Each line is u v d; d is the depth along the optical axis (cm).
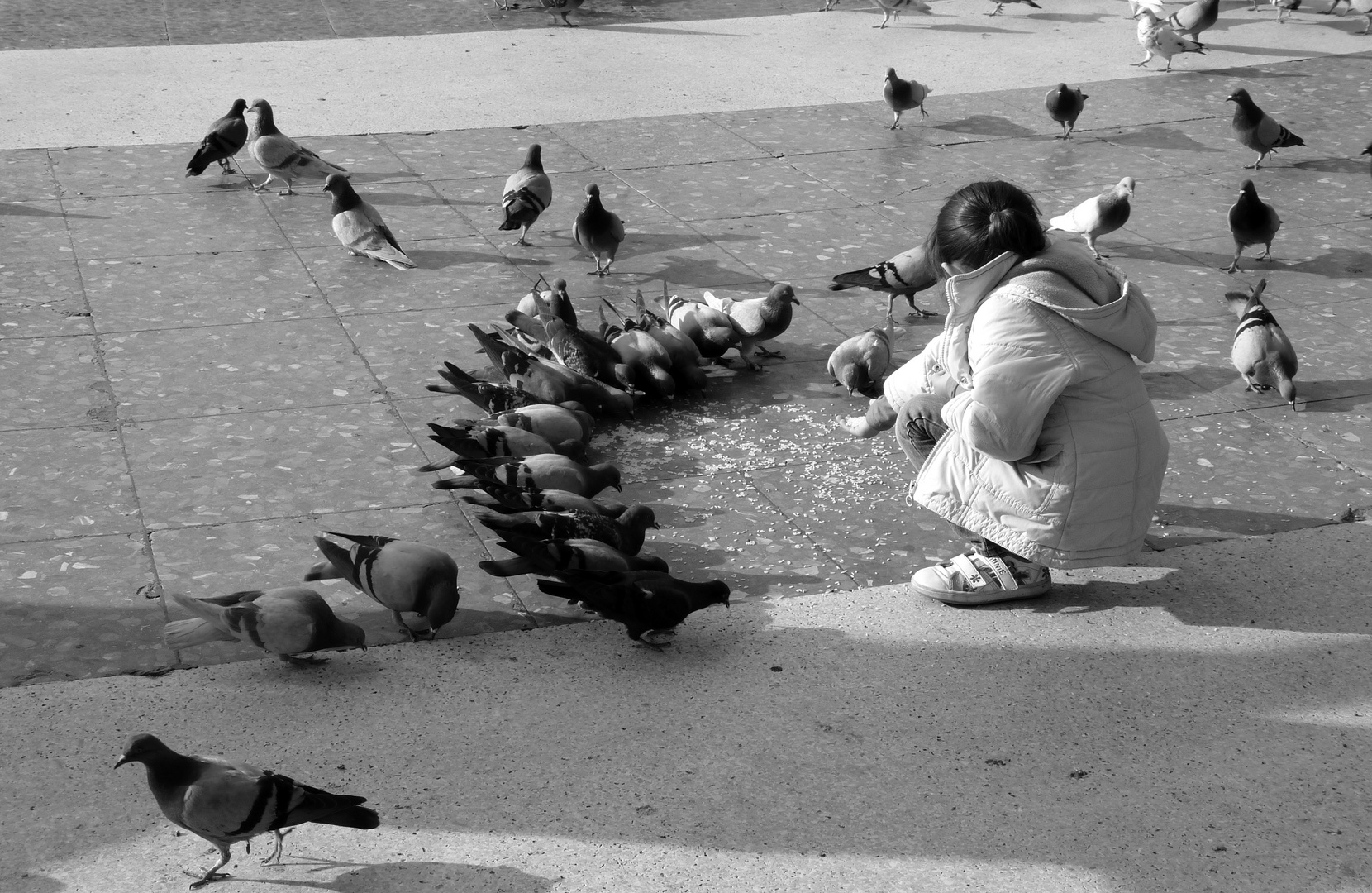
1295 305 651
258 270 663
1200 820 452
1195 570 516
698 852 445
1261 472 555
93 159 796
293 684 480
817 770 461
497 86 976
